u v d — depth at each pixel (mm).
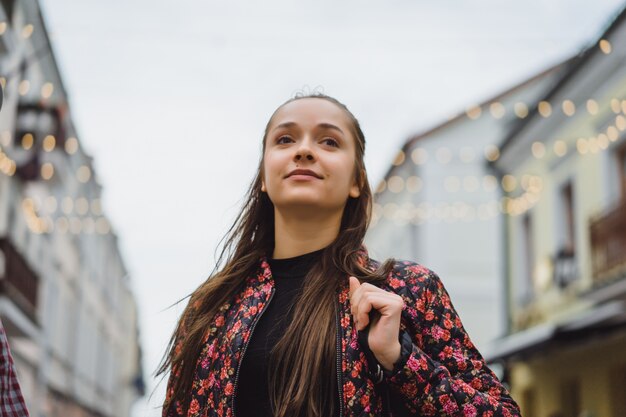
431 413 1903
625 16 11789
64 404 23094
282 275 2180
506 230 18578
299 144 2184
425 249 23906
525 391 17062
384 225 29828
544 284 16125
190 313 2236
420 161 23797
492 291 23797
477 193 23922
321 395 1930
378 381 1917
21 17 13672
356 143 2256
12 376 2201
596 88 14016
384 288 2080
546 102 15164
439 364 1951
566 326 12000
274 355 1979
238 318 2084
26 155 14758
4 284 14055
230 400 1977
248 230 2342
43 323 18734
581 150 13594
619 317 11414
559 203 16016
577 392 14359
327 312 2006
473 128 24125
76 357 24938
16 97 14047
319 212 2168
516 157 17828
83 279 26203
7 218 15250
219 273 2229
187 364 2102
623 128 13414
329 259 2127
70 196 22594
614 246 12844
